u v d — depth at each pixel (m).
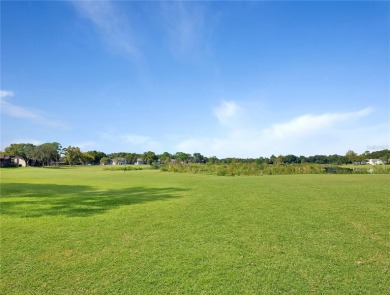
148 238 7.73
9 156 116.31
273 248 6.80
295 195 15.95
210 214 10.90
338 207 12.03
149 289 4.75
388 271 5.39
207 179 31.67
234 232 8.26
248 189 19.56
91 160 143.25
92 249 6.84
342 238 7.57
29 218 10.40
